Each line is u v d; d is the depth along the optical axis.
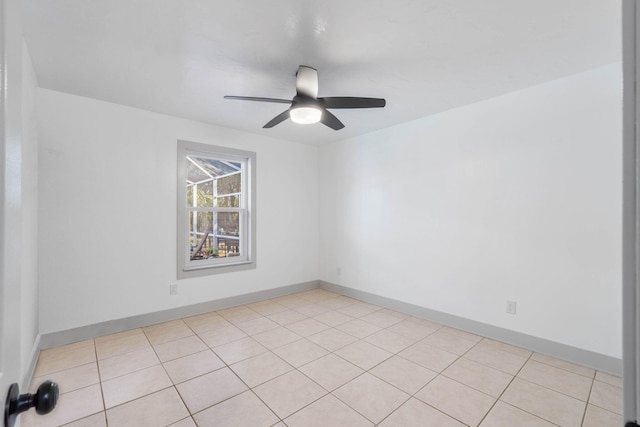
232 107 3.18
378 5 1.67
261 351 2.65
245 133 4.06
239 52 2.14
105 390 2.08
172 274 3.43
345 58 2.22
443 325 3.28
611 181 2.31
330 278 4.69
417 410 1.88
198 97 2.92
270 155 4.32
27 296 2.14
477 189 3.04
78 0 1.62
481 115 3.01
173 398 1.99
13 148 0.56
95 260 2.96
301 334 3.03
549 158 2.59
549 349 2.58
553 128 2.57
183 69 2.38
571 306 2.48
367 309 3.82
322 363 2.45
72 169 2.85
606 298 2.33
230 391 2.07
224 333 3.04
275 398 2.00
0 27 0.51
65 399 1.98
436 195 3.37
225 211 4.02
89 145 2.93
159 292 3.34
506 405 1.93
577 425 1.75
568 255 2.50
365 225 4.16
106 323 3.01
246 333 3.04
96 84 2.64
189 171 3.90
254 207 4.16
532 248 2.69
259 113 3.36
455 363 2.45
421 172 3.51
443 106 3.15
